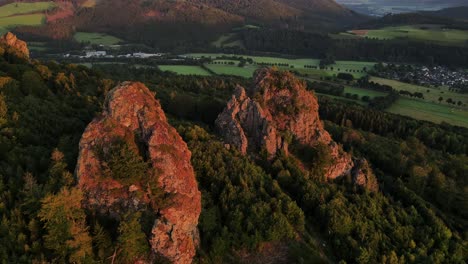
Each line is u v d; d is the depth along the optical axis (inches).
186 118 4692.4
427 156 5339.6
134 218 2148.1
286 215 2930.6
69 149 2790.4
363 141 5044.3
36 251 2062.0
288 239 2743.6
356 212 3152.1
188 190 2375.7
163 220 2223.2
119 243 2112.5
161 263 2196.1
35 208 2178.9
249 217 2741.1
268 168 3533.5
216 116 4547.2
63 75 4741.6
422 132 6289.4
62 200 2106.3
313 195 3189.0
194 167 3157.0
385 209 3412.9
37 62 5324.8
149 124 2491.4
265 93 4052.7
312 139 3922.2
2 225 2133.4
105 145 2390.5
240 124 3875.5
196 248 2471.7
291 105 3973.9
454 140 6038.4
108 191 2289.6
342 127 5516.7
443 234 3228.3
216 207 2815.0
